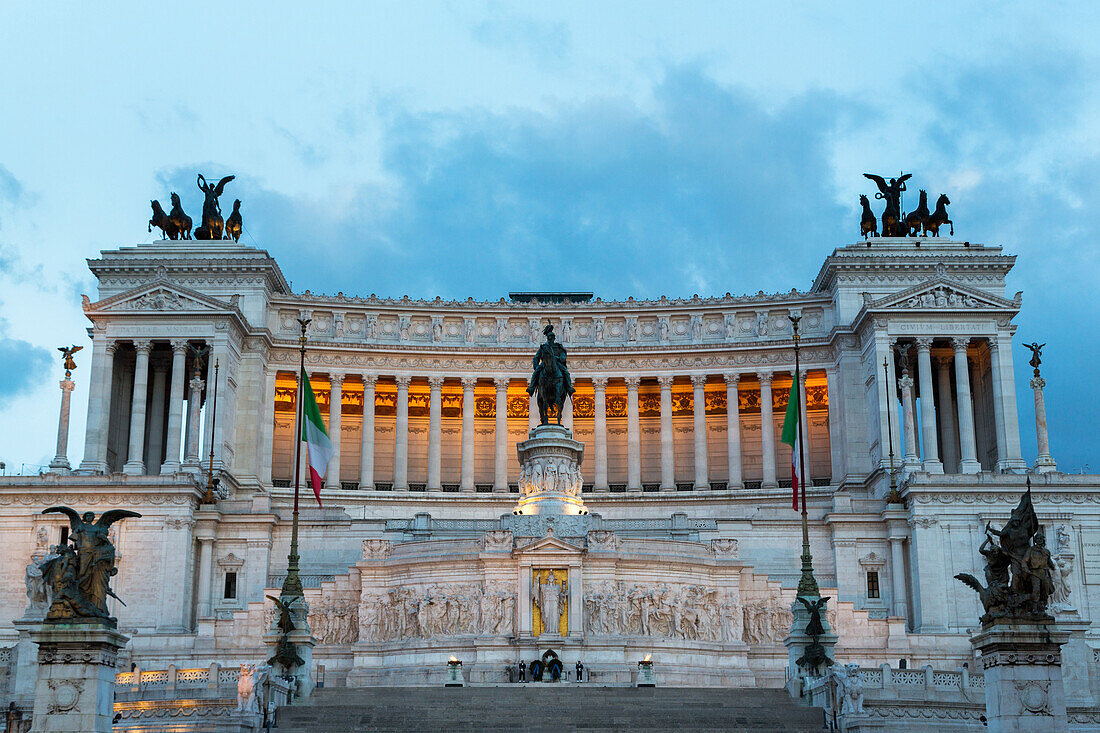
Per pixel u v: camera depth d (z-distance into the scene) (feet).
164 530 304.09
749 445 419.13
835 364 394.32
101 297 390.01
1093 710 209.56
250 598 305.53
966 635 273.54
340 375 399.03
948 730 179.93
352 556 312.71
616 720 183.73
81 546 146.72
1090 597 299.99
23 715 211.41
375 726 182.60
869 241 399.85
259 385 386.11
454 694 205.87
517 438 424.05
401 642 263.08
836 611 276.21
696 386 403.54
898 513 310.24
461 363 406.62
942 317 373.61
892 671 202.69
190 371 391.86
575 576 260.21
